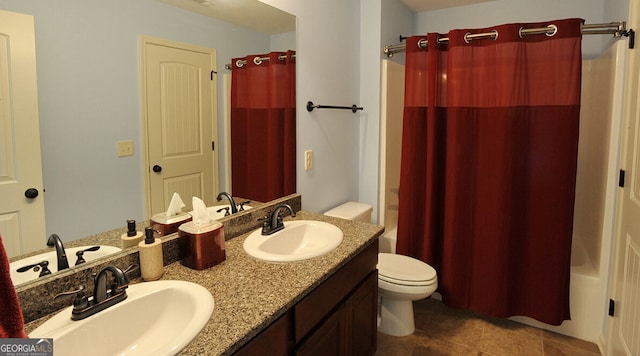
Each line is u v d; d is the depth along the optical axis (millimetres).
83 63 1119
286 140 2020
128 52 1238
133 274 1219
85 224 1160
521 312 2297
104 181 1202
